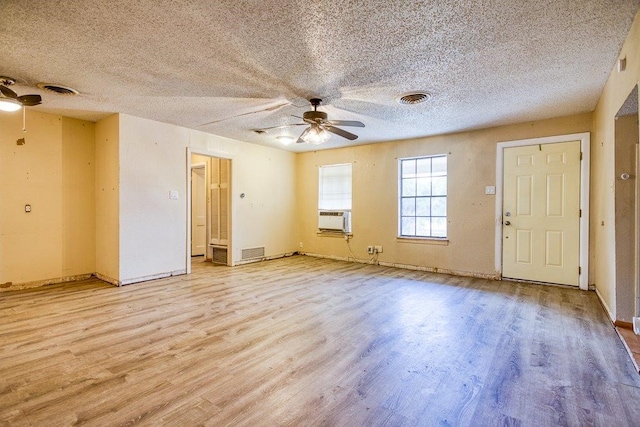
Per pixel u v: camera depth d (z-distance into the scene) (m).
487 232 5.02
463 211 5.23
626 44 2.45
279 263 6.29
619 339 2.72
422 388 2.00
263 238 6.61
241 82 3.28
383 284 4.62
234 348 2.55
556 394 1.94
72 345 2.58
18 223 4.25
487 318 3.24
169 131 5.00
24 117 4.27
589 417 1.73
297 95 3.65
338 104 3.95
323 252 6.96
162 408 1.79
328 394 1.94
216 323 3.08
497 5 2.04
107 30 2.33
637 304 2.89
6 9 2.06
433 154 5.55
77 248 4.76
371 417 1.72
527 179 4.69
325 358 2.39
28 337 2.72
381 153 6.14
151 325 3.02
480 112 4.25
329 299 3.88
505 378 2.12
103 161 4.73
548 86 3.38
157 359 2.36
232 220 6.02
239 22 2.23
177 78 3.18
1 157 4.12
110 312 3.37
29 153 4.33
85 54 2.69
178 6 2.04
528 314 3.35
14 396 1.90
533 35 2.40
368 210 6.30
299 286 4.50
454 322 3.13
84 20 2.20
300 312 3.41
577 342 2.67
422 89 3.46
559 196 4.46
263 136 5.77
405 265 5.84
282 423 1.67
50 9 2.07
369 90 3.48
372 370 2.22
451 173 5.35
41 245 4.44
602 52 2.66
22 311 3.38
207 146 5.53
